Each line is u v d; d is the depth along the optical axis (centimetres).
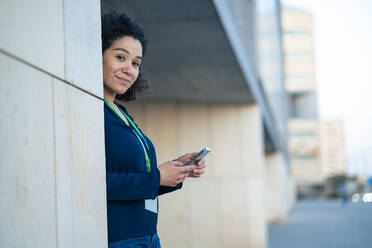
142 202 185
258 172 1116
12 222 122
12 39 127
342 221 2423
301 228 2056
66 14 162
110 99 199
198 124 1070
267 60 1670
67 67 159
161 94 982
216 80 888
